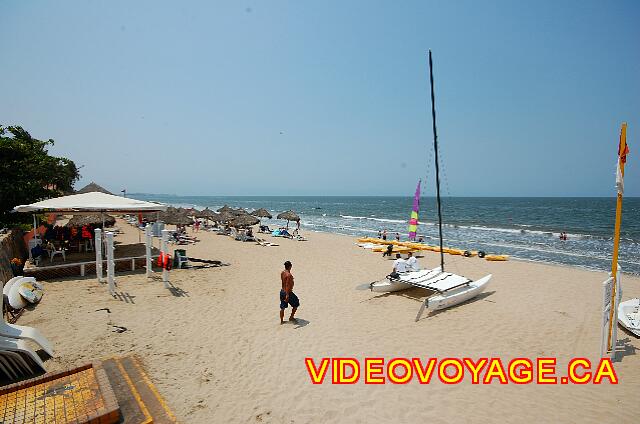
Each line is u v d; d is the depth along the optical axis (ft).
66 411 13.70
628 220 171.53
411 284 33.42
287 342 24.21
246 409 16.71
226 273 45.91
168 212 84.58
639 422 15.47
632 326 25.31
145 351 22.35
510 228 133.08
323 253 66.54
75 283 37.01
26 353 18.71
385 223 164.76
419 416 16.17
